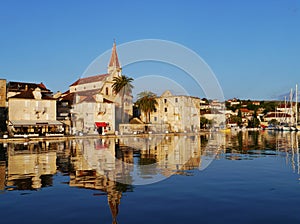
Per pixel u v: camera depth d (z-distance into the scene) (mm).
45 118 58156
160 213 8117
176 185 11641
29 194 10219
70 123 61656
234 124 122438
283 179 12898
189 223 7336
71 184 11844
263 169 15688
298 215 7922
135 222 7398
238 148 29828
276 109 159500
